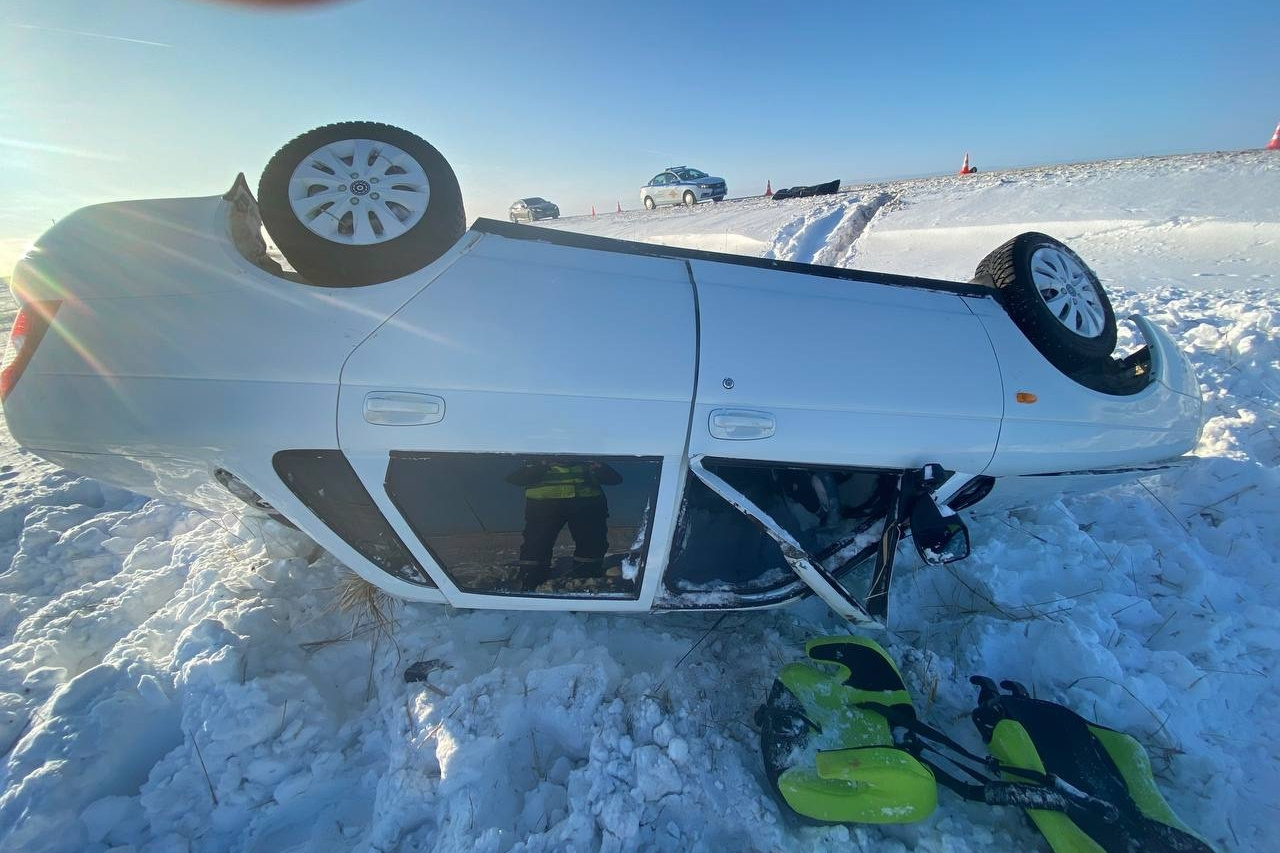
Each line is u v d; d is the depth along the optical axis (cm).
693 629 338
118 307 255
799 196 2500
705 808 250
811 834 241
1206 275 821
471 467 260
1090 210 1198
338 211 256
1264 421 481
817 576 277
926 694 298
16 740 288
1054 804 227
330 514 270
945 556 282
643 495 270
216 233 267
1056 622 315
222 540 412
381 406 248
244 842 259
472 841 240
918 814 234
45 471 559
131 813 259
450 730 266
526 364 255
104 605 364
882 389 279
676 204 3069
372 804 272
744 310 281
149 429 251
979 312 312
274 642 316
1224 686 298
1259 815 250
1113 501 426
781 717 265
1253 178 1277
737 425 261
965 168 2772
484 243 275
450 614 333
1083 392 307
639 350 263
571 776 260
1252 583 366
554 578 291
